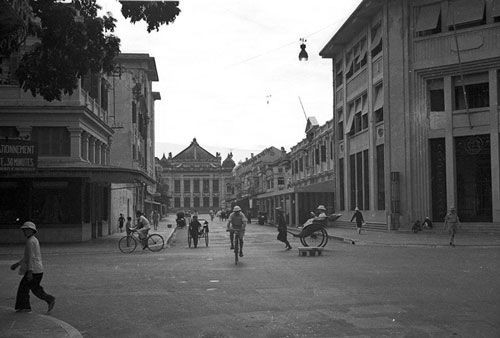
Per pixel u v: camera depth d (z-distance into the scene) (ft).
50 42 42.11
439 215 105.29
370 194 123.34
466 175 101.86
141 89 192.44
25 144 83.20
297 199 159.12
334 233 110.73
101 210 120.06
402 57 108.88
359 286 39.60
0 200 97.04
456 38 95.76
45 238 97.35
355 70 137.08
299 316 29.32
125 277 48.24
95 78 122.52
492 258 58.49
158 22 43.34
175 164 554.46
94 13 45.03
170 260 64.03
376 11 117.80
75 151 102.17
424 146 106.42
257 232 137.18
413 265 52.75
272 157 306.14
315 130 188.96
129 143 170.60
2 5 33.88
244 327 27.04
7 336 25.23
